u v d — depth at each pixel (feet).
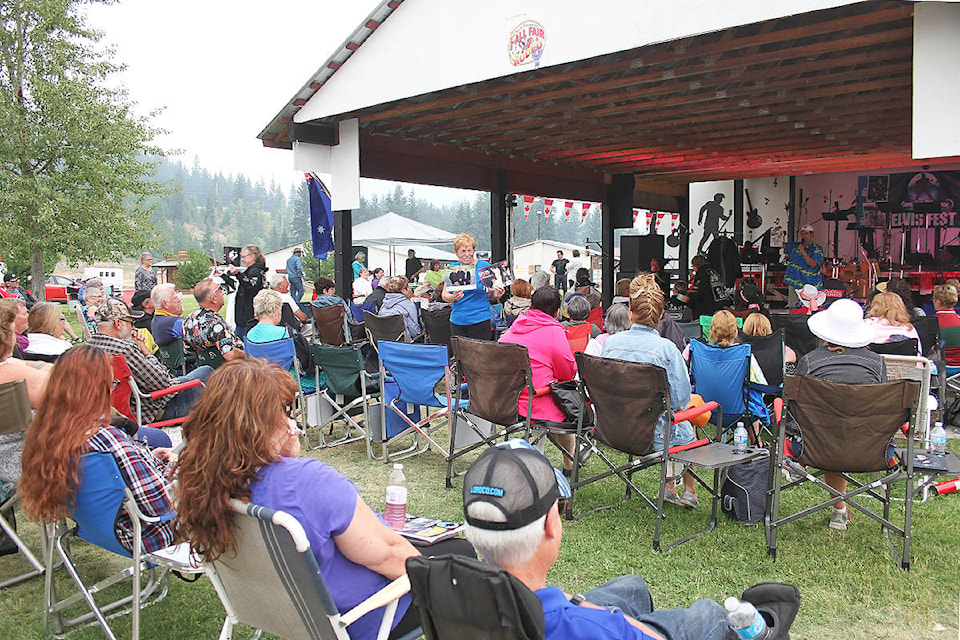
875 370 11.08
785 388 10.33
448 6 21.76
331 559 5.99
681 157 42.19
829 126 32.91
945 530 11.68
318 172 27.66
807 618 8.95
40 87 46.73
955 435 17.66
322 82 25.43
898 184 48.73
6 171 47.60
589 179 46.47
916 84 15.01
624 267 49.06
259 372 6.10
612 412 11.53
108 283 92.27
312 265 116.57
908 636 8.54
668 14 17.40
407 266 57.00
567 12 19.16
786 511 12.73
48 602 8.77
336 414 16.88
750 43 19.35
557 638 4.25
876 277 45.78
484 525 4.41
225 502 5.77
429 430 16.93
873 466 10.12
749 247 51.80
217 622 9.00
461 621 4.18
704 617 5.11
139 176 53.62
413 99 25.61
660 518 11.02
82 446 7.25
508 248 41.42
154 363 13.00
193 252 111.55
